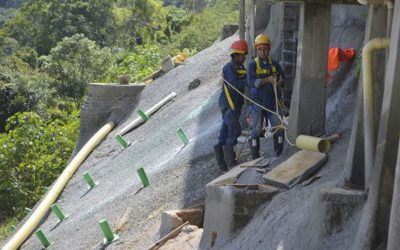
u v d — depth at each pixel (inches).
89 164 679.1
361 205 262.2
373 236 232.8
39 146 901.2
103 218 481.7
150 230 418.9
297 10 502.3
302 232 280.4
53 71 1584.6
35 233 558.3
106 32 2315.5
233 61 417.1
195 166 478.6
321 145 355.9
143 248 398.6
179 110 653.9
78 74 1573.6
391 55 231.0
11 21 2824.8
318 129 386.0
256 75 392.5
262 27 650.8
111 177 595.8
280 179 339.6
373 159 263.9
